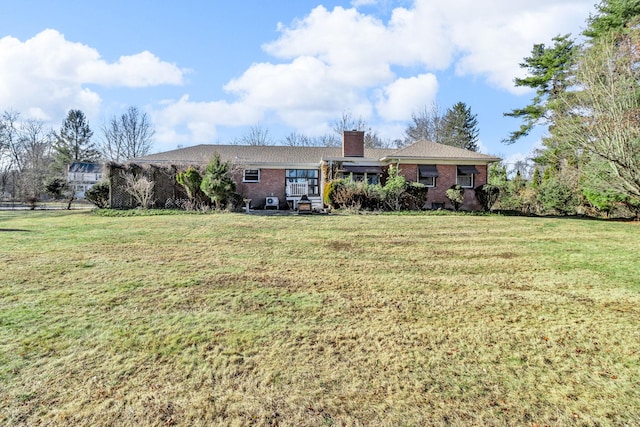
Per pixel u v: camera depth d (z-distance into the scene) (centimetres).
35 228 1268
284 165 2398
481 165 2353
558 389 334
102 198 2095
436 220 1648
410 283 677
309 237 1166
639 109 1320
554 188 2100
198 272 722
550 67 3117
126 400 308
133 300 552
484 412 299
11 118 4781
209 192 1839
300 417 290
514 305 561
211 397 315
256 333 445
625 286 663
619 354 403
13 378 335
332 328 465
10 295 561
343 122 4900
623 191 1528
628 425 284
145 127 5200
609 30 2175
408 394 324
